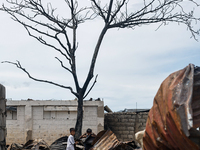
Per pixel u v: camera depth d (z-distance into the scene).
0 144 7.57
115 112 21.09
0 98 7.64
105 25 16.09
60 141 12.84
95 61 16.14
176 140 3.41
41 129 19.36
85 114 19.39
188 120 3.13
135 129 19.70
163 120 3.65
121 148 10.04
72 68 15.89
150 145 3.99
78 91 15.99
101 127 19.23
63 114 19.53
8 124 19.39
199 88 3.53
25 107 19.36
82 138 13.59
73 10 15.67
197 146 3.05
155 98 4.01
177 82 3.62
